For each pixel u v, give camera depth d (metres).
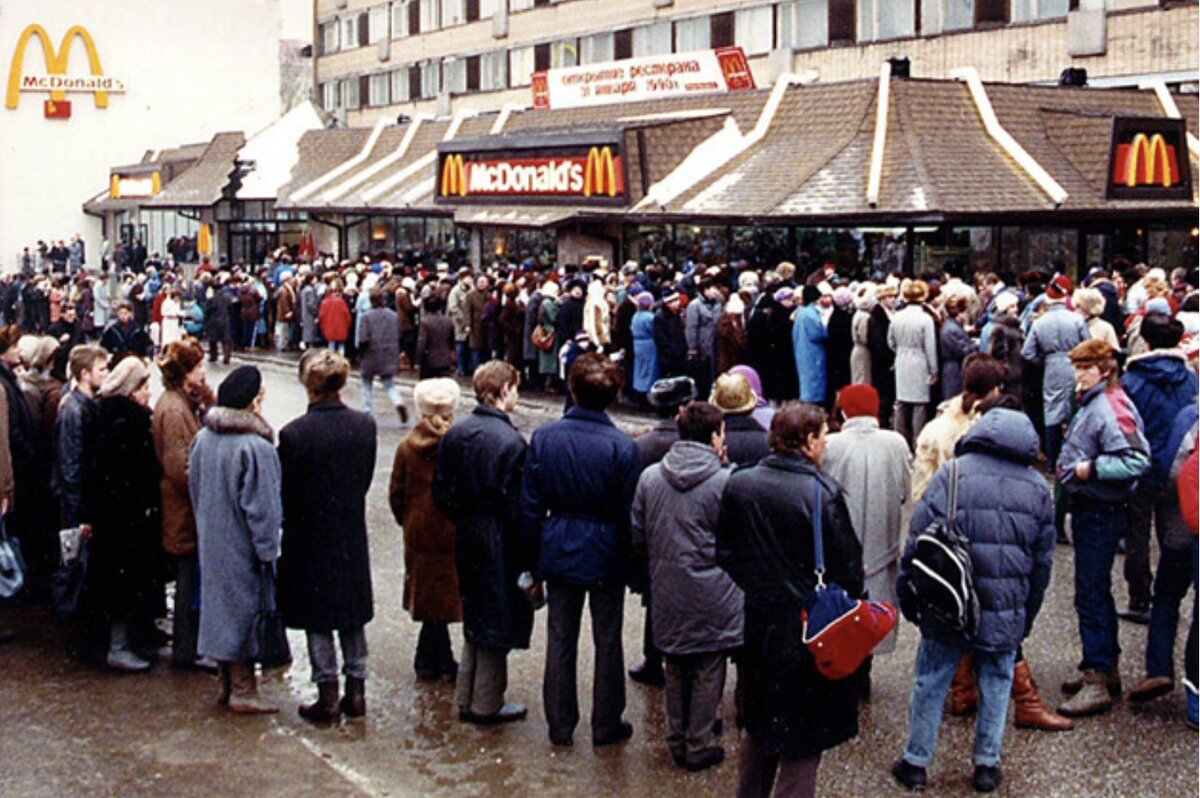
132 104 60.28
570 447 7.39
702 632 7.12
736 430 7.86
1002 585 6.79
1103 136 22.44
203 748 7.46
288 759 7.29
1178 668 8.67
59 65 58.59
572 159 26.12
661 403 8.11
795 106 25.30
